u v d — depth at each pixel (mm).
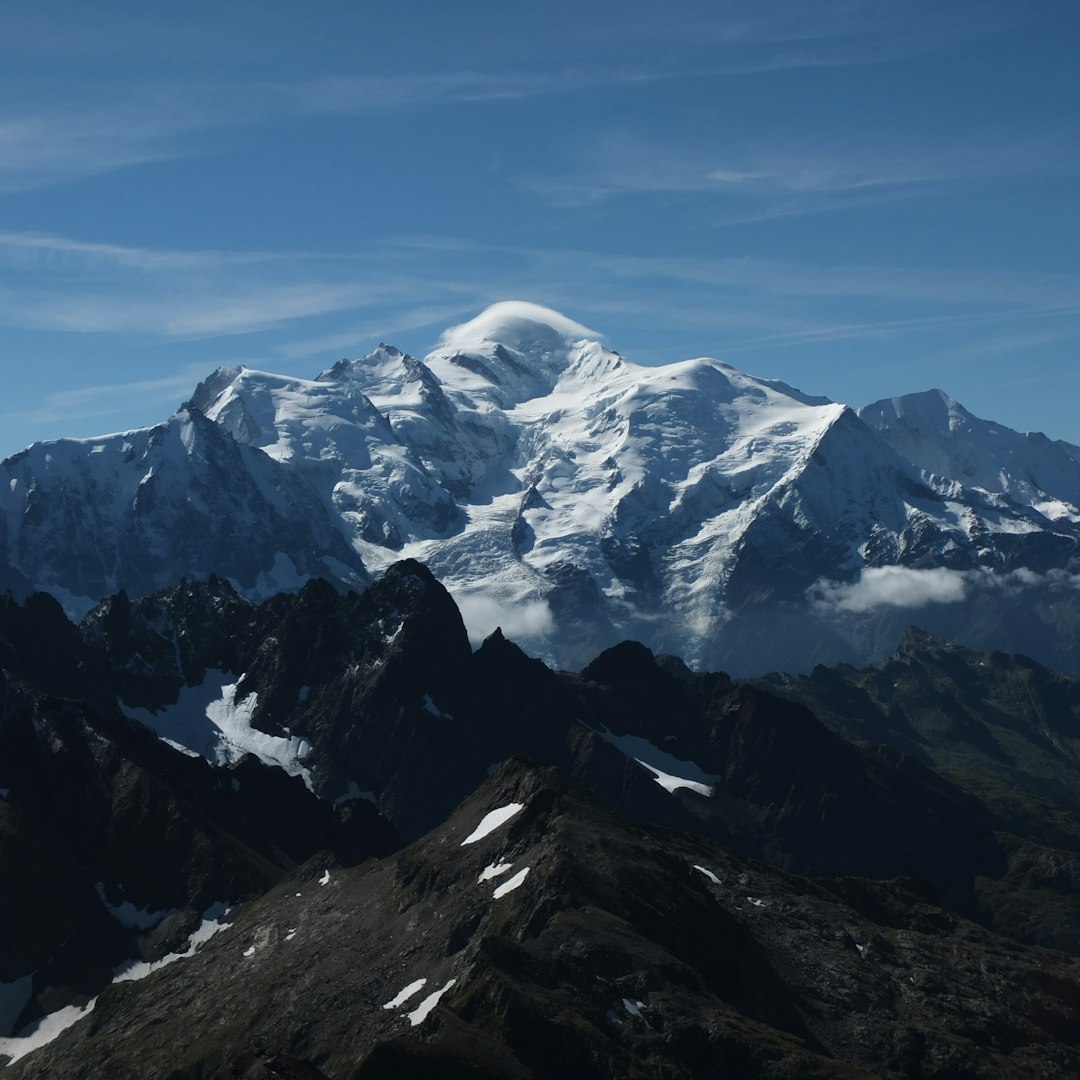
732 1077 164125
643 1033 166000
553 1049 160000
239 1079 152000
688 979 177000
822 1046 190000
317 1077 153125
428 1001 180125
